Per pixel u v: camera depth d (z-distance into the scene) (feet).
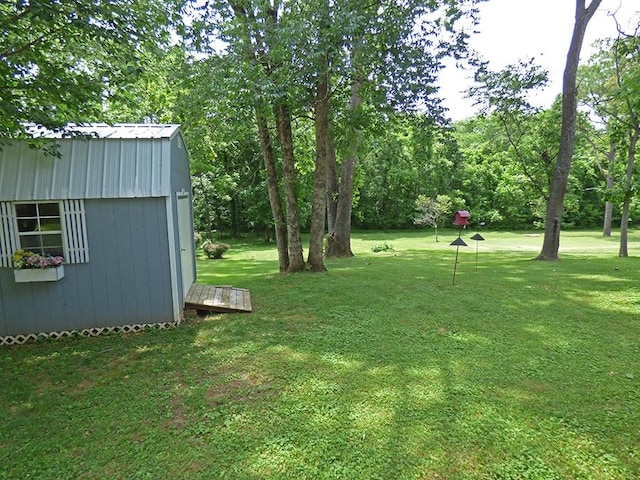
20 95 15.81
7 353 15.72
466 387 11.85
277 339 16.43
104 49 17.74
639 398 11.11
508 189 106.93
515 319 18.60
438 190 112.78
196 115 29.68
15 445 9.43
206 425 10.11
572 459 8.54
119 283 17.94
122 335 17.63
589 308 20.25
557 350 14.76
